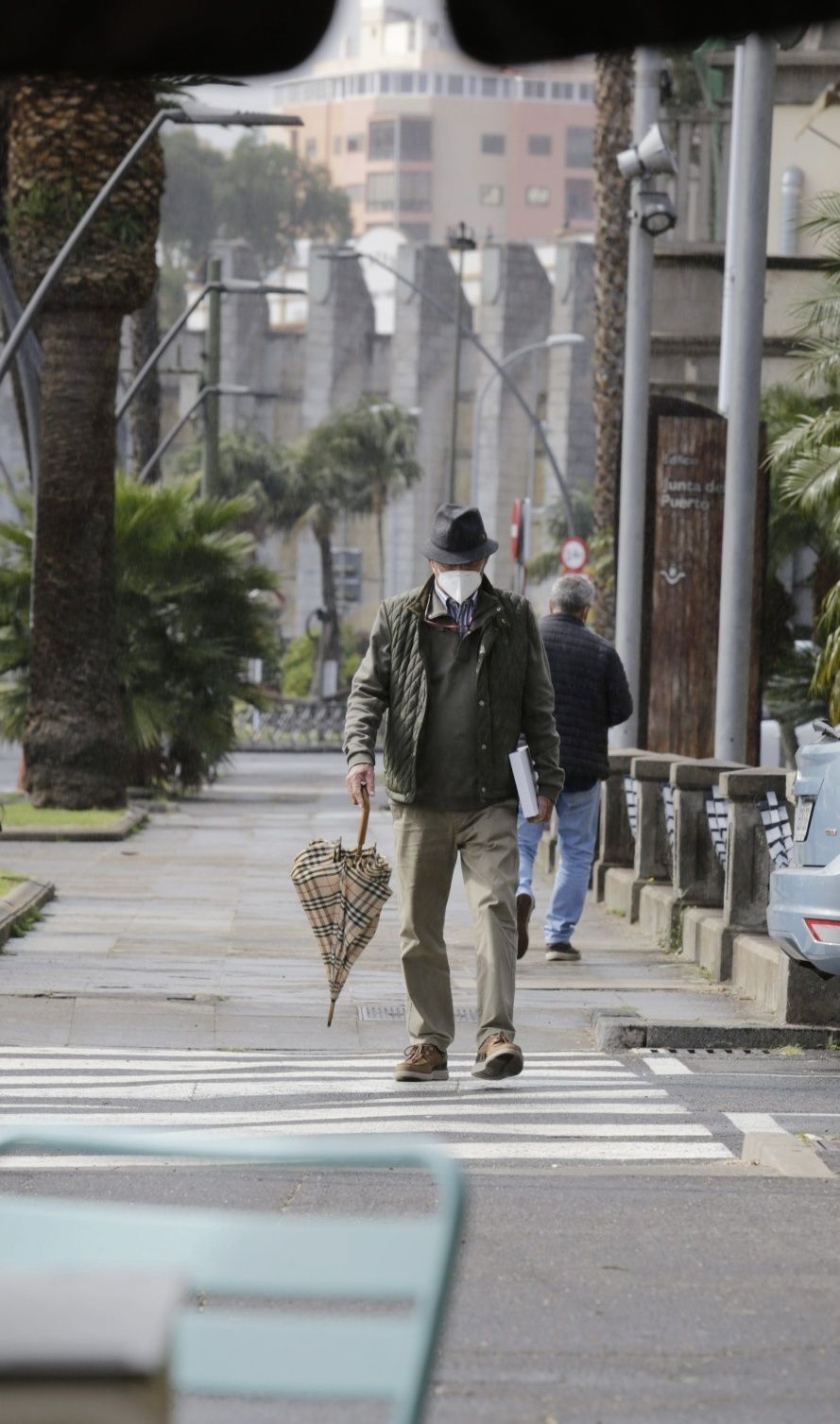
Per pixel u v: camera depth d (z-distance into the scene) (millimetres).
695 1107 16938
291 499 181250
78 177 51844
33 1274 3602
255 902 32625
